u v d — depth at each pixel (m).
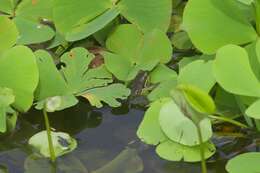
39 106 0.61
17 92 0.60
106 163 0.57
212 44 0.60
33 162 0.58
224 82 0.56
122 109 0.62
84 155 0.58
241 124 0.58
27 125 0.61
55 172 0.57
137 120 0.61
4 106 0.58
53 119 0.61
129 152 0.58
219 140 0.58
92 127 0.60
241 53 0.57
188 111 0.51
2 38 0.63
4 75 0.60
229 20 0.60
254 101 0.57
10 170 0.57
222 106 0.60
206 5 0.60
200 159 0.56
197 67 0.59
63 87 0.61
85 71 0.63
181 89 0.50
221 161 0.57
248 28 0.60
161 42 0.63
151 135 0.57
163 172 0.56
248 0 0.58
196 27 0.60
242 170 0.54
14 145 0.59
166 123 0.57
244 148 0.58
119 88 0.62
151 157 0.57
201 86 0.58
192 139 0.56
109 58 0.63
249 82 0.56
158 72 0.63
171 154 0.56
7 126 0.60
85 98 0.62
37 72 0.59
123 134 0.60
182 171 0.56
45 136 0.59
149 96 0.61
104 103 0.62
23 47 0.60
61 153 0.58
